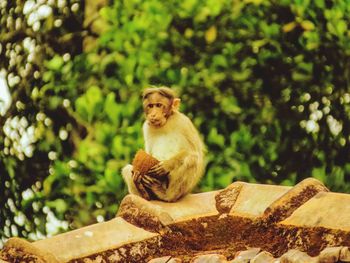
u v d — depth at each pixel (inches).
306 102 544.1
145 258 297.4
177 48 538.9
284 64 542.9
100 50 544.1
